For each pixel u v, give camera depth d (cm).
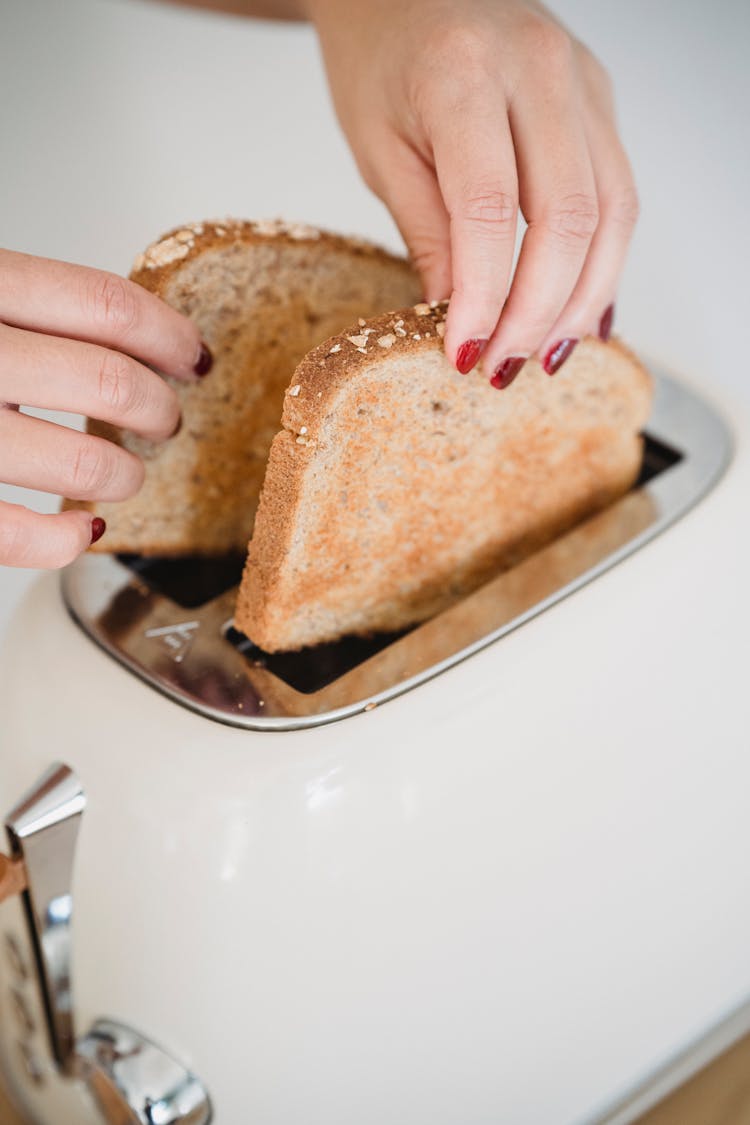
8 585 77
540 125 47
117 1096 48
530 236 46
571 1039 50
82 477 43
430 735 44
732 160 97
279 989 44
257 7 74
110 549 50
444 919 45
